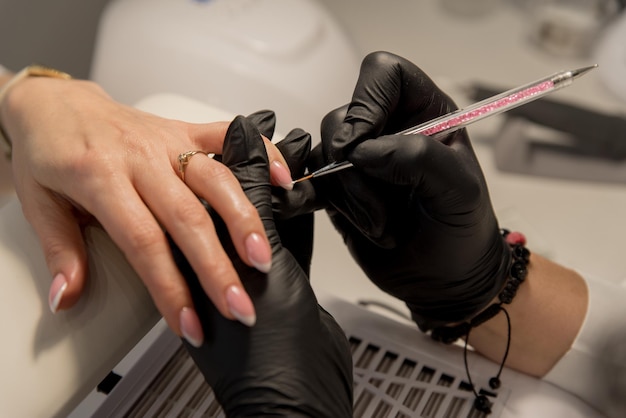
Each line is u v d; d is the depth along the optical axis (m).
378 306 0.62
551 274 0.51
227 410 0.38
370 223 0.45
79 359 0.40
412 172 0.41
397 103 0.46
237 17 0.67
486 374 0.48
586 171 0.81
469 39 1.00
